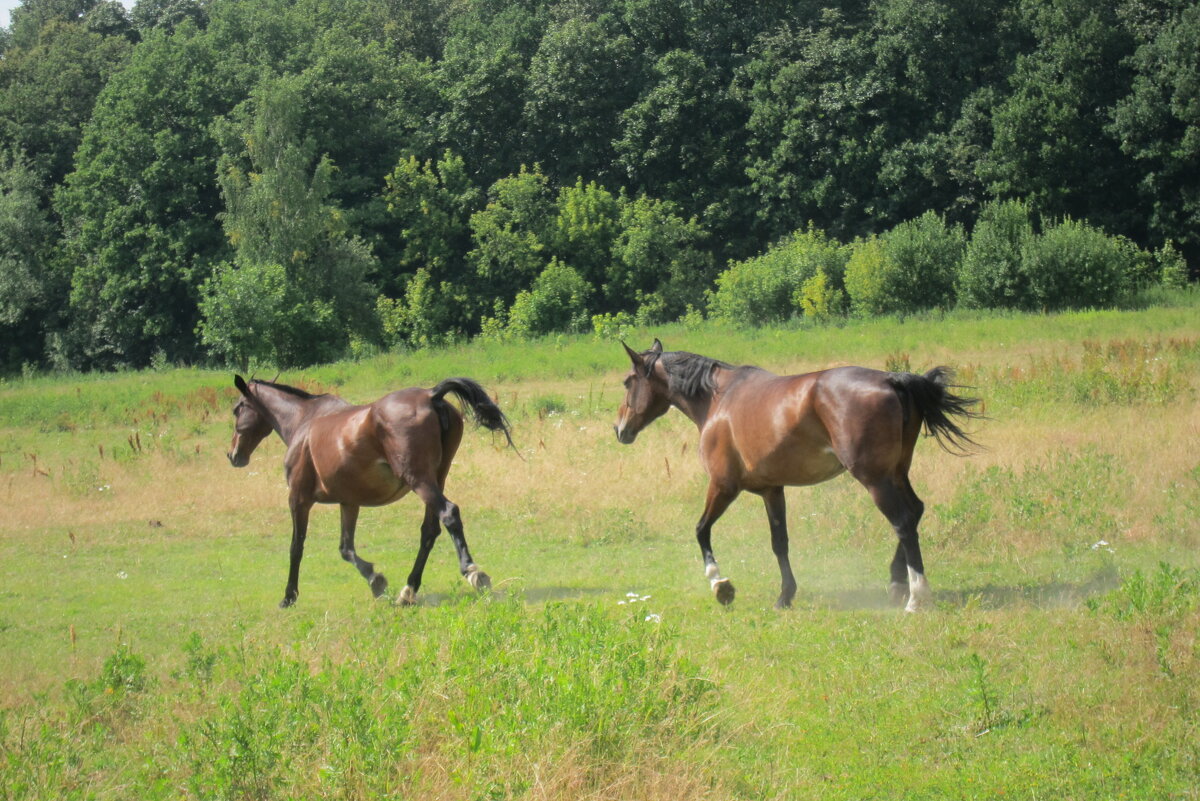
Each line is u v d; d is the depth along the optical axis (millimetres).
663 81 48250
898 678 6414
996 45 44375
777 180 46281
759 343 28938
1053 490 10516
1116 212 41719
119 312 45250
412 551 11984
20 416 24594
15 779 5305
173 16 61125
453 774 4891
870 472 7754
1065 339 25141
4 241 46375
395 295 48062
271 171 41469
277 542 12859
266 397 10625
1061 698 5824
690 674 5973
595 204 46125
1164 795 4914
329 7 55844
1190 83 38188
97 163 44750
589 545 11508
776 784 5277
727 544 10953
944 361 23062
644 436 16250
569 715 5270
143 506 14680
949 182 43594
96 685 6789
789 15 49438
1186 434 12805
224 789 4984
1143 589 6766
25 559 12422
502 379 26109
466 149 50469
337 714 5328
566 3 52688
